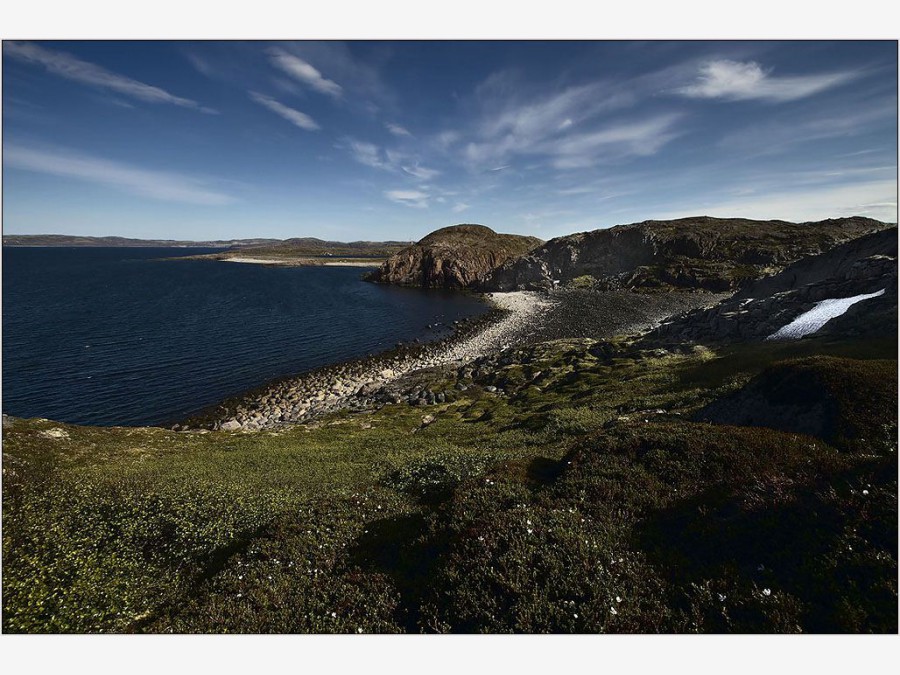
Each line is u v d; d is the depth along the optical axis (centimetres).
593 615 756
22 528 1524
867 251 5119
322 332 8625
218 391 5344
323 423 3928
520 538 941
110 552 1367
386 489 1611
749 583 795
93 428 3195
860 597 718
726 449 1210
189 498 1725
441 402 4472
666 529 970
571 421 2648
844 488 925
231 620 930
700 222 17538
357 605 920
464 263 17312
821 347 2997
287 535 1239
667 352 4509
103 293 13538
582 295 13062
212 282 17188
